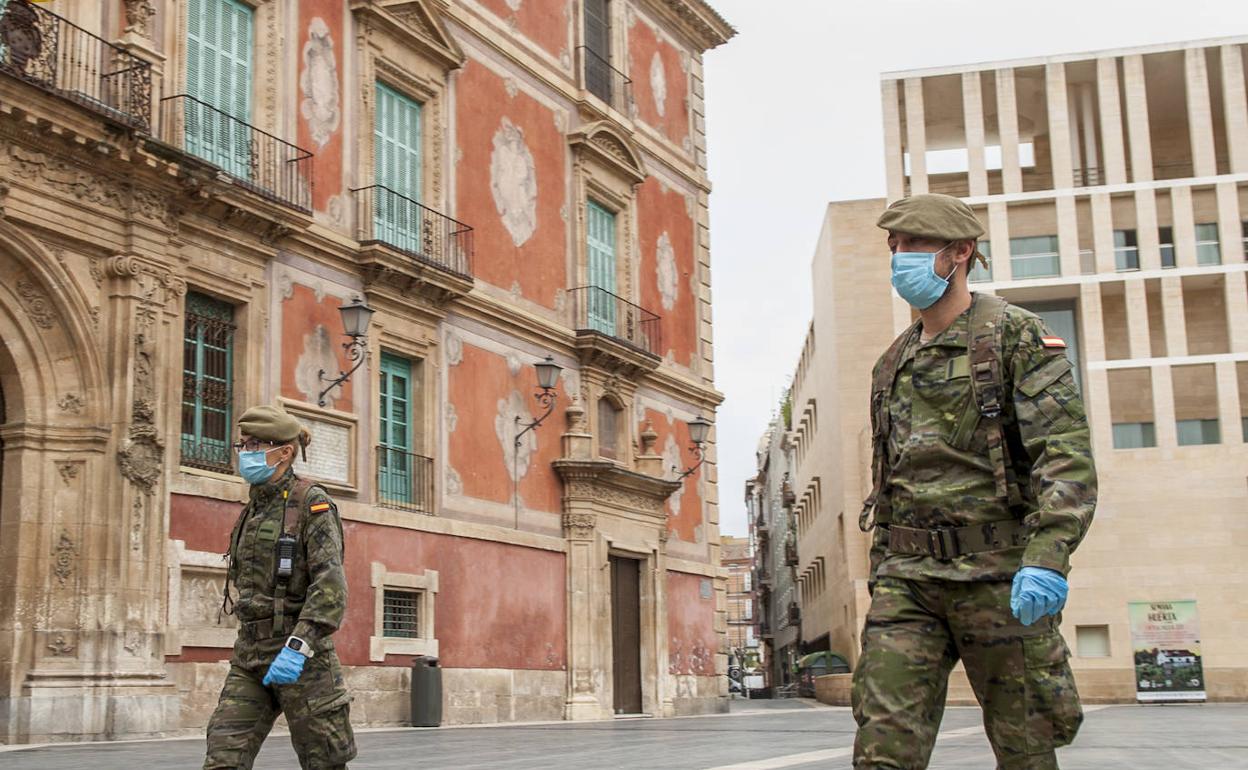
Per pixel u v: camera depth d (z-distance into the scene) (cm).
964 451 396
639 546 2759
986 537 388
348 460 2028
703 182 3344
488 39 2511
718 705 3067
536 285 2588
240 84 1933
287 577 557
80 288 1623
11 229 1538
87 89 1650
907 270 405
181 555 1695
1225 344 4822
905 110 5006
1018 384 389
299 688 546
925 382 406
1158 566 4481
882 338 5303
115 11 1716
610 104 2931
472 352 2369
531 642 2414
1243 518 4469
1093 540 4525
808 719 2500
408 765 1139
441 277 2222
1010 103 4844
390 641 2044
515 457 2456
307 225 1953
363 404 2081
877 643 396
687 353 3166
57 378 1611
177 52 1803
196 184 1738
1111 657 4456
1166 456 4541
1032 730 381
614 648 2678
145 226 1692
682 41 3338
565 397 2633
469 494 2312
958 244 408
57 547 1582
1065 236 4719
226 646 1744
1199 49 4725
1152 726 2084
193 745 1452
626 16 3044
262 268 1900
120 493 1622
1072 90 5025
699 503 3136
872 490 429
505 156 2531
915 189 4906
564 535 2569
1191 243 4647
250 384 1856
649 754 1299
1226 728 1994
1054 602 355
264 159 1942
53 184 1584
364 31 2175
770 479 10669
